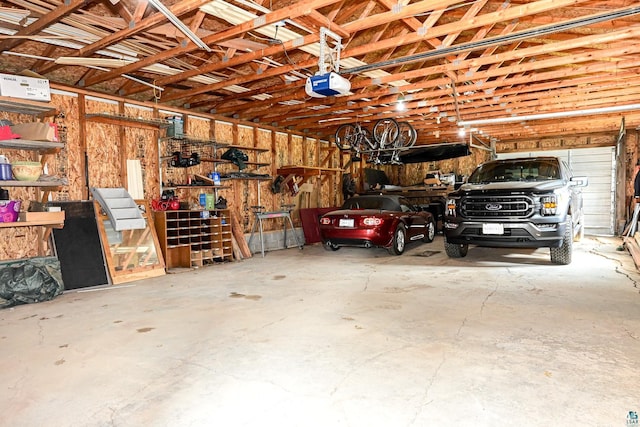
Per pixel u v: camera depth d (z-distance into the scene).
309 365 2.49
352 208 7.69
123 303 4.09
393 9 3.55
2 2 3.61
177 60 4.91
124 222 5.12
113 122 5.68
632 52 4.43
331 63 4.09
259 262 6.60
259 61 4.94
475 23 3.65
